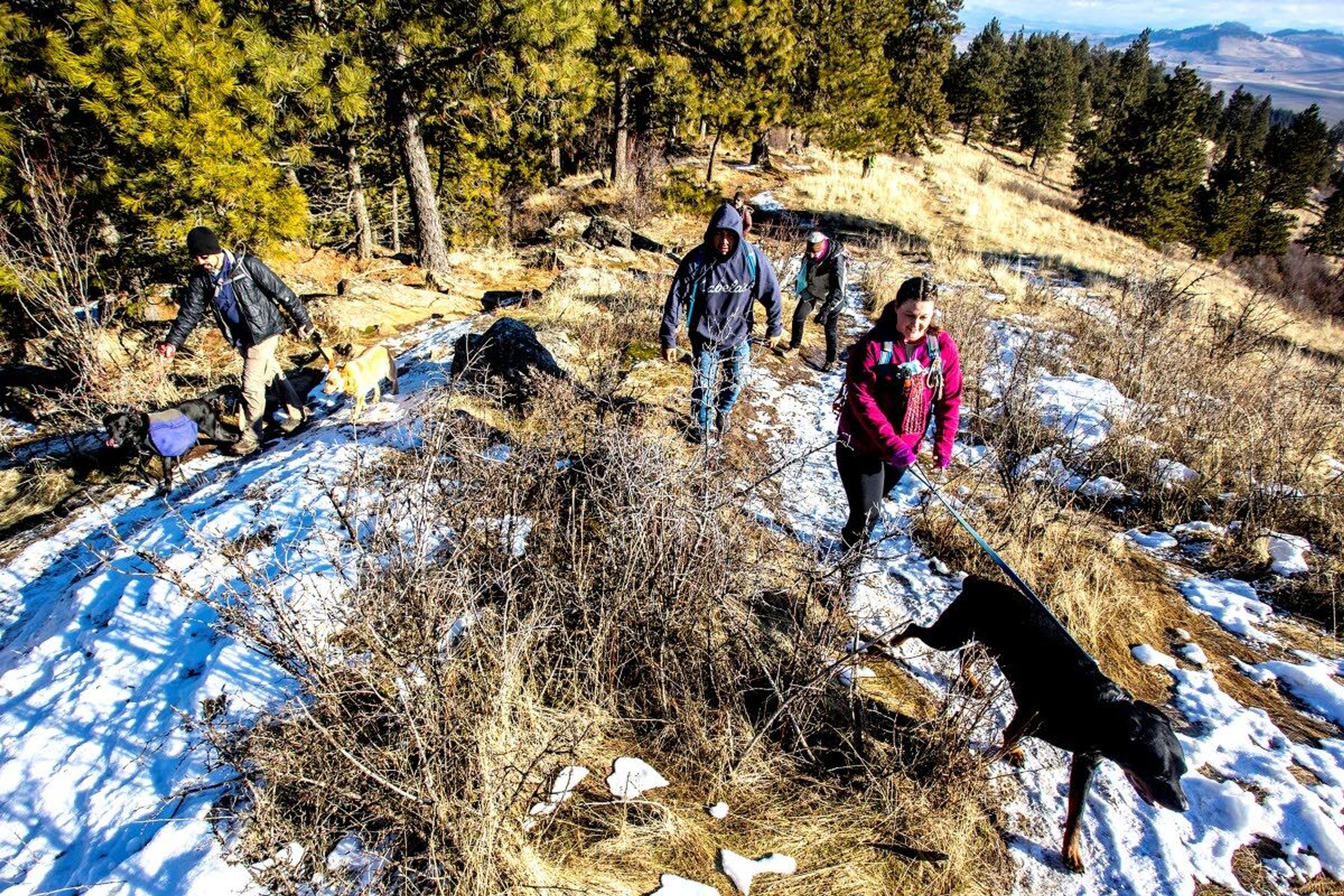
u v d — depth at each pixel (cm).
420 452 444
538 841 251
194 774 285
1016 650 281
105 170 780
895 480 392
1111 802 296
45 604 445
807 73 1898
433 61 979
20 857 268
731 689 304
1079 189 4194
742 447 543
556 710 298
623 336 722
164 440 532
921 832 269
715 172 2225
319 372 727
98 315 836
